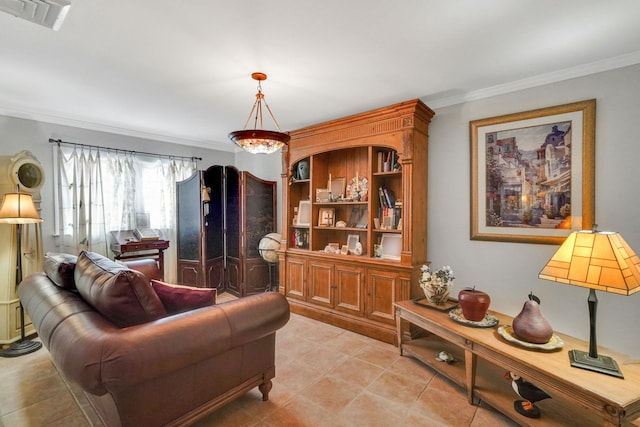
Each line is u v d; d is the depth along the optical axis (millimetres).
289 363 2555
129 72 2439
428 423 1843
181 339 1480
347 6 1627
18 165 2973
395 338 2900
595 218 2322
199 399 1682
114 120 3771
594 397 1398
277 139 2402
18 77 2535
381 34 1899
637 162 2174
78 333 1376
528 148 2588
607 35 1919
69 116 3586
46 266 2264
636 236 2182
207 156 5141
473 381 2008
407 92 2857
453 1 1590
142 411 1452
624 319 2229
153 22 1774
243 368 1896
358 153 3621
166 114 3533
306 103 3162
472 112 2883
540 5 1627
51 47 2059
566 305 2441
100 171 3934
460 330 2080
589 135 2324
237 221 4500
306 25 1805
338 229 3744
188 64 2301
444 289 2488
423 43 2006
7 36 1920
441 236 3076
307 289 3707
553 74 2447
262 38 1947
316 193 3740
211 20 1757
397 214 3133
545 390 1812
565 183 2432
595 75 2311
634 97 2176
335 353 2738
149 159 4438
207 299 1881
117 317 1534
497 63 2291
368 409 1969
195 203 4277
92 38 1949
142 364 1329
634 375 1519
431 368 2475
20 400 2041
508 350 1788
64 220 3672
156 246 3984
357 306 3242
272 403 2020
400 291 2938
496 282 2768
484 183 2811
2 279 2838
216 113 3498
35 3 1481
